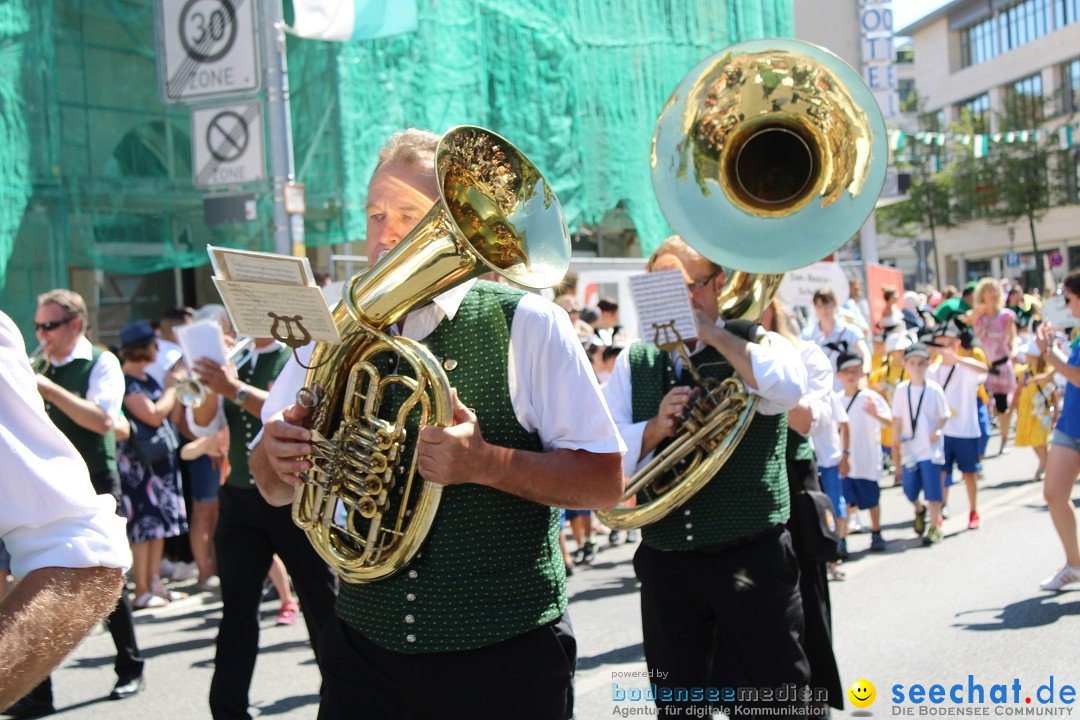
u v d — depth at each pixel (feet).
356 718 7.41
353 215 35.63
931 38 174.29
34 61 30.83
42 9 30.99
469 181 7.11
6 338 5.20
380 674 7.36
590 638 18.90
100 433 17.26
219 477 25.48
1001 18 157.79
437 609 7.16
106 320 35.99
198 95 27.22
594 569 25.79
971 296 45.75
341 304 7.23
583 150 44.16
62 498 5.06
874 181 11.68
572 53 43.65
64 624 4.91
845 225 11.73
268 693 16.81
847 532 27.76
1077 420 19.30
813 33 58.70
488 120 40.11
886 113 58.90
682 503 10.69
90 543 5.09
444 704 7.23
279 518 13.85
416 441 7.26
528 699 7.21
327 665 7.66
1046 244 153.28
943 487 27.25
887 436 35.91
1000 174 117.29
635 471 11.19
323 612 14.06
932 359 28.43
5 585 17.31
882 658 16.15
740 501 10.69
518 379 7.37
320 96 35.32
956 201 124.36
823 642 12.26
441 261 6.89
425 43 37.70
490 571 7.21
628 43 46.14
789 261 11.64
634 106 46.19
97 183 32.19
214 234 34.94
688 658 10.97
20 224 30.37
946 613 18.63
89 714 16.11
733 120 12.09
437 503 6.98
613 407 11.75
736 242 11.76
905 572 22.50
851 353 25.85
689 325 10.84
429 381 6.86
